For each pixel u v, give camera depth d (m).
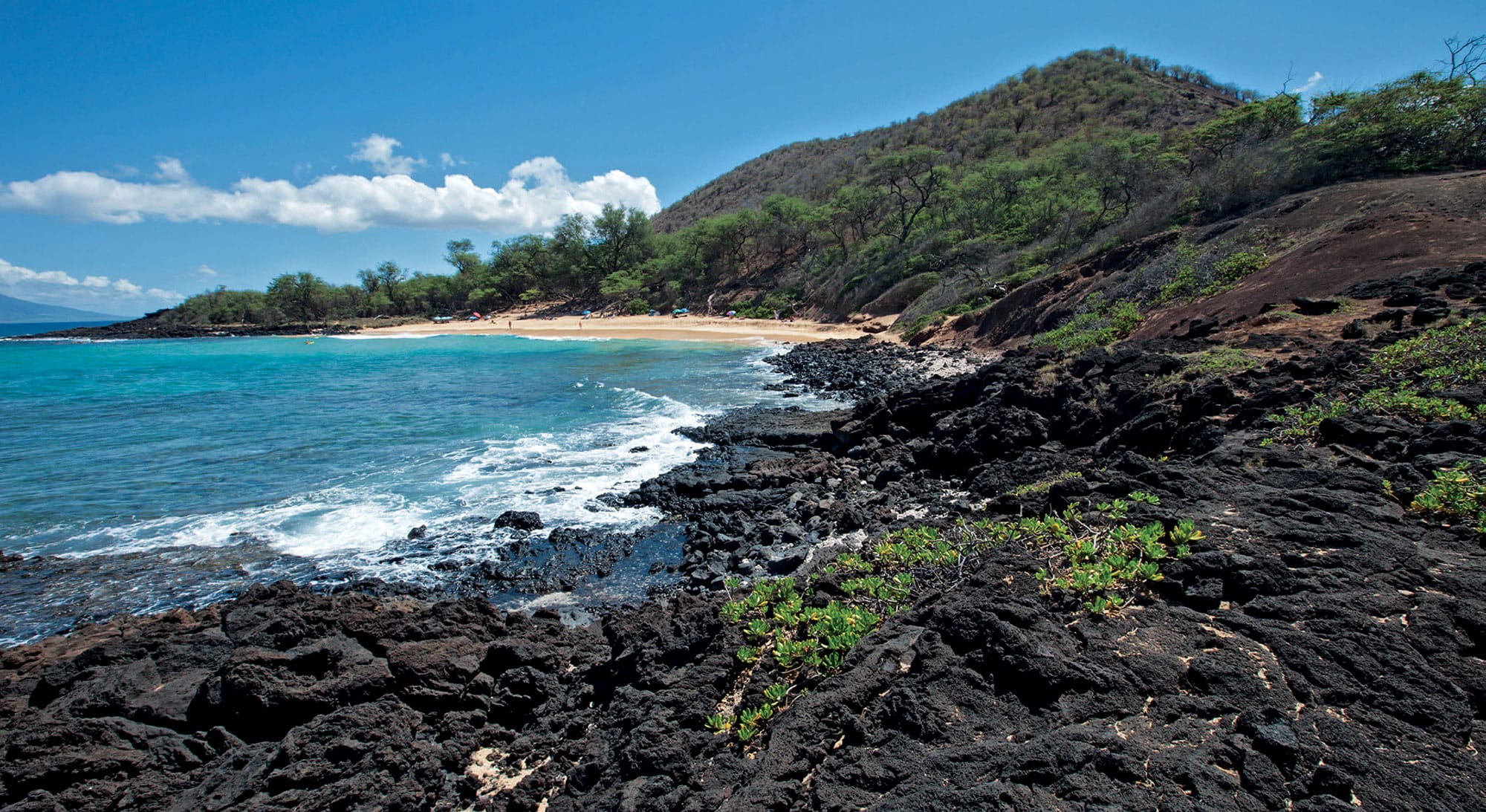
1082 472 8.89
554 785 5.14
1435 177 21.97
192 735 5.93
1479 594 4.32
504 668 6.76
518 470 14.91
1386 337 10.55
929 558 6.59
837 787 3.81
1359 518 5.50
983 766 3.61
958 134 98.88
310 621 7.25
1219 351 12.15
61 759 5.48
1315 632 4.20
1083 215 39.66
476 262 98.38
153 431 19.09
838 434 15.85
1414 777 3.19
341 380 30.69
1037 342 23.44
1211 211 28.80
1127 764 3.44
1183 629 4.43
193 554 10.89
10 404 24.27
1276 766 3.34
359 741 5.61
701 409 21.33
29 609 9.28
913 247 52.47
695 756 4.71
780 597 6.60
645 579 9.90
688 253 77.75
